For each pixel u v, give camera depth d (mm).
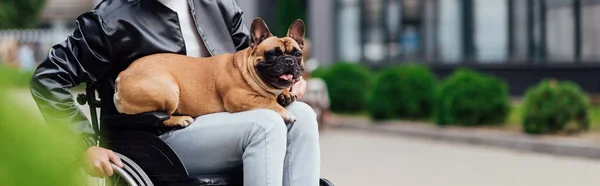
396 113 14586
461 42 18891
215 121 3389
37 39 27297
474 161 10172
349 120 15055
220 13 3934
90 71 3609
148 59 3518
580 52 17172
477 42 18656
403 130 13602
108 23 3600
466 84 13133
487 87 13031
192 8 3809
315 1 21750
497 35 18344
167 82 3418
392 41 20109
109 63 3625
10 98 1408
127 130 3467
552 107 11453
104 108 3723
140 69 3459
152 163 3389
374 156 10688
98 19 3592
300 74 3430
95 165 3316
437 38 19297
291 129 3455
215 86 3475
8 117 1394
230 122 3352
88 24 3602
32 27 27234
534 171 9336
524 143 11273
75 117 3512
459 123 13086
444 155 10789
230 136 3342
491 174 9117
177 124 3438
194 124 3434
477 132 12305
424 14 19484
